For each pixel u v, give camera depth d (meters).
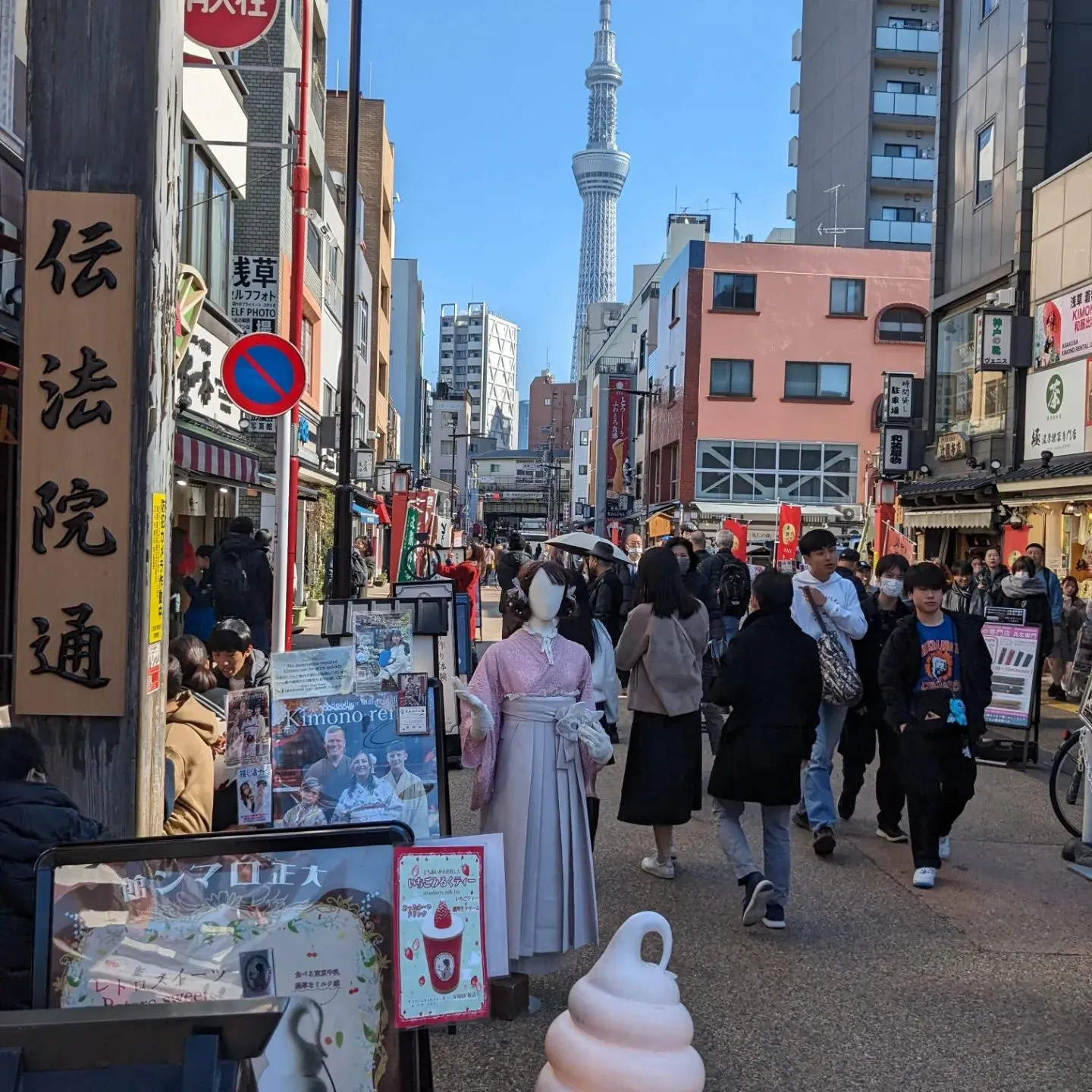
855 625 7.21
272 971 2.76
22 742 3.43
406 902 2.84
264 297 17.88
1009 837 7.64
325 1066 2.71
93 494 4.59
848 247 47.06
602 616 10.89
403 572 23.81
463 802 8.36
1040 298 18.83
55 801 3.33
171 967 2.72
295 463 12.26
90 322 4.61
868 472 30.98
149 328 4.64
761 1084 3.97
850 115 50.66
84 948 2.71
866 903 6.13
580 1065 3.09
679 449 43.59
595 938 4.77
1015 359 18.91
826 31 53.62
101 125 4.65
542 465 116.44
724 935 5.57
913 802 6.45
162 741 4.85
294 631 21.53
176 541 15.02
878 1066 4.12
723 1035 4.37
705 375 43.16
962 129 22.47
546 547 11.60
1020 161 19.62
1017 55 20.09
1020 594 13.34
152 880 2.76
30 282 4.61
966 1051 4.27
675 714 6.27
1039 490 17.34
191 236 15.63
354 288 12.50
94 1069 1.90
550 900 4.65
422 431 77.25
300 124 11.81
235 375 10.03
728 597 12.39
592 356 105.81
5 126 8.04
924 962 5.23
